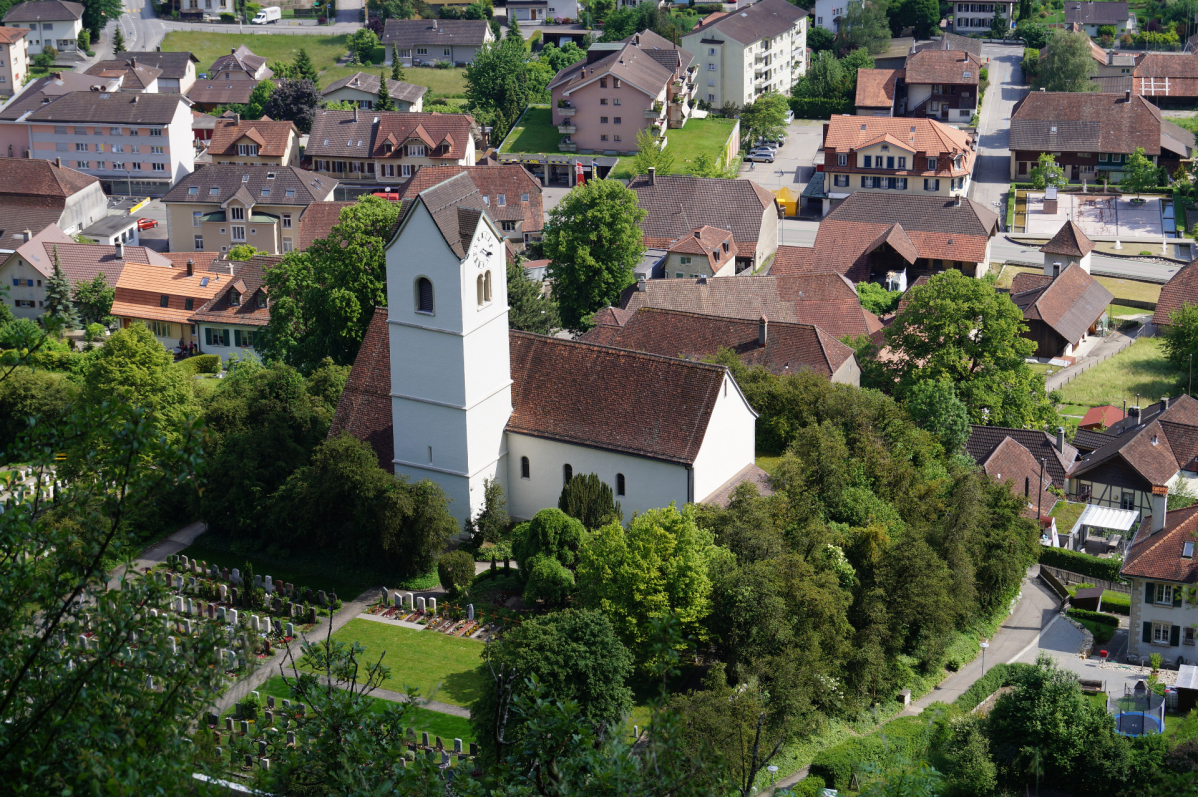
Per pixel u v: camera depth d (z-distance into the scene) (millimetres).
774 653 77562
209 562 96000
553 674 68562
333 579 92875
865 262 178250
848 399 104125
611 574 79312
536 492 96938
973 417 120625
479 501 94875
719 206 188750
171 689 33438
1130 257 191125
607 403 94250
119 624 32875
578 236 153125
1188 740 75438
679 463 89812
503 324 93938
